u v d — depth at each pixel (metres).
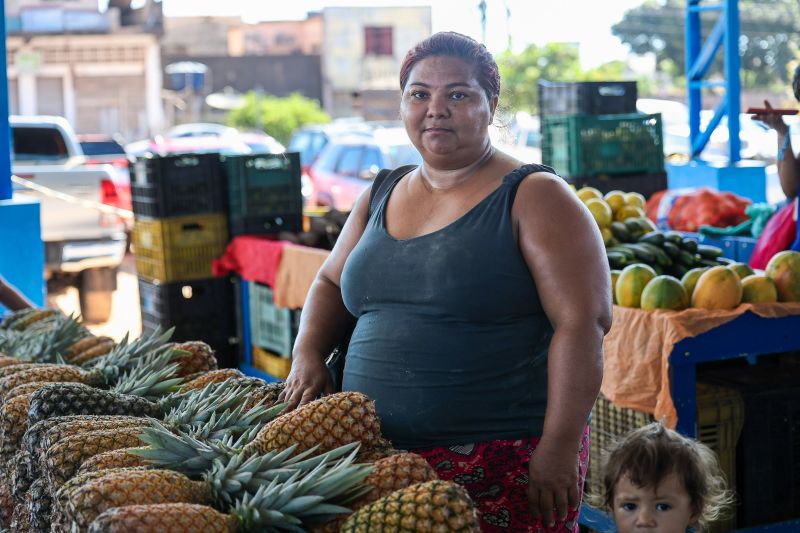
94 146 16.47
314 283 3.15
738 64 9.82
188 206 7.42
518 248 2.56
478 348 2.57
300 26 46.72
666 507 3.09
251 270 7.16
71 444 2.42
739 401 4.23
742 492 4.27
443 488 1.95
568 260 2.51
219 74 42.66
